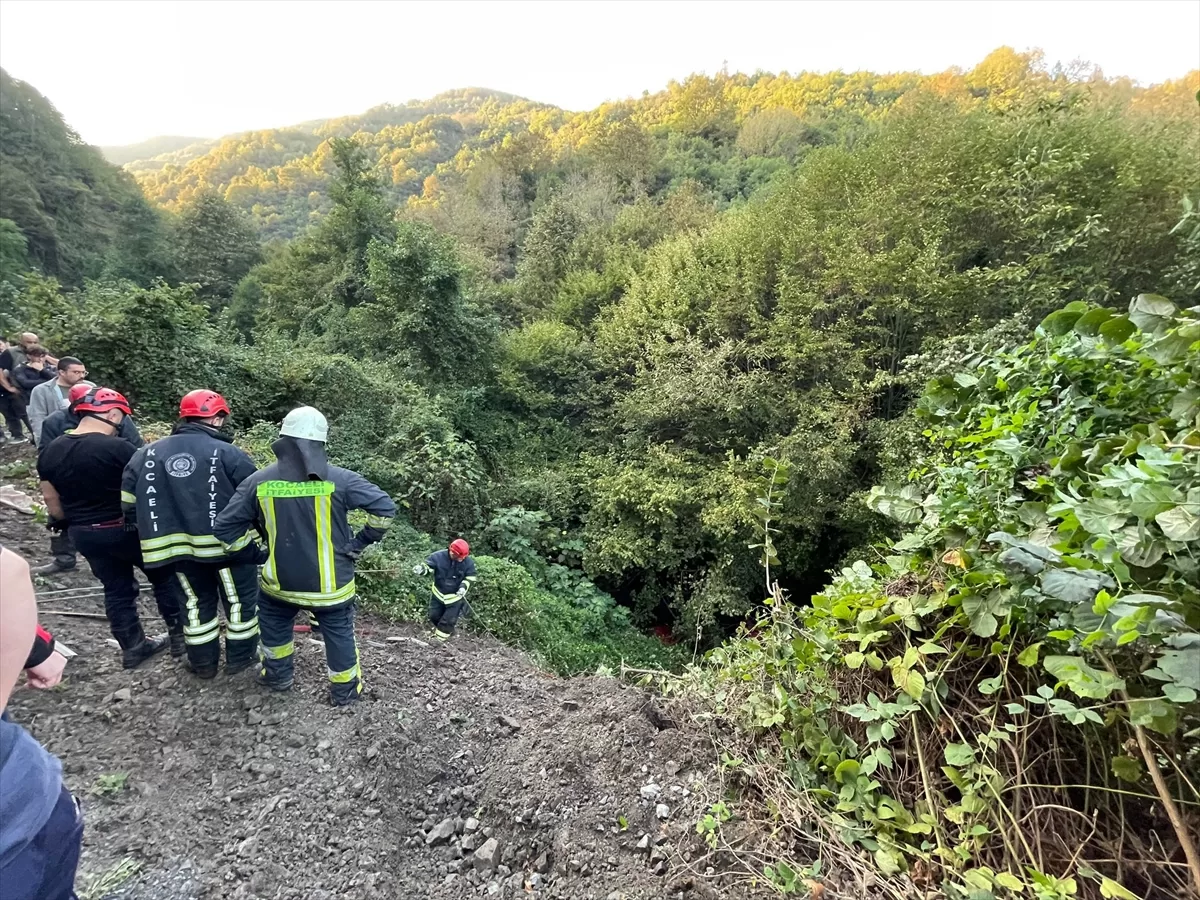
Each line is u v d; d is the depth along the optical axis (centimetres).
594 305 2036
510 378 1609
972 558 229
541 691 434
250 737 324
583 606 1009
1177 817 162
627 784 272
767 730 275
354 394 1160
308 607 326
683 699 318
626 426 1410
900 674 223
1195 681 140
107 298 955
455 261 1548
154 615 436
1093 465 211
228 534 304
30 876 133
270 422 1033
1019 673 219
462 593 560
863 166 1495
